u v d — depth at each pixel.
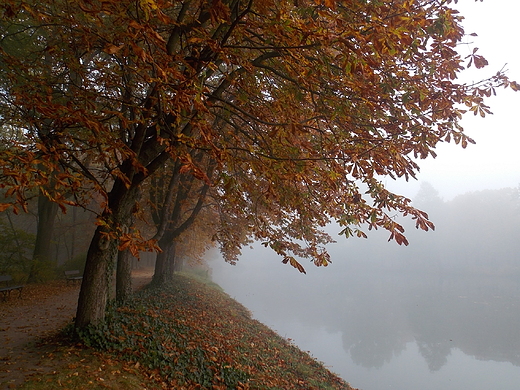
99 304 6.47
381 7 3.60
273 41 4.14
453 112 4.90
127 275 10.12
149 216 16.27
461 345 20.36
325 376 11.57
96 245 6.33
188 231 16.20
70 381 4.84
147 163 6.10
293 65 4.11
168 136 5.57
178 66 4.59
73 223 26.25
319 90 4.88
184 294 14.16
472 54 4.25
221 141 4.07
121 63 5.27
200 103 3.22
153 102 4.11
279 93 5.31
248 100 5.50
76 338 6.09
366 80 4.47
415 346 20.06
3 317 8.88
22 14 6.28
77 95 4.74
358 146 4.95
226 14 3.03
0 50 5.14
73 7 5.20
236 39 4.45
